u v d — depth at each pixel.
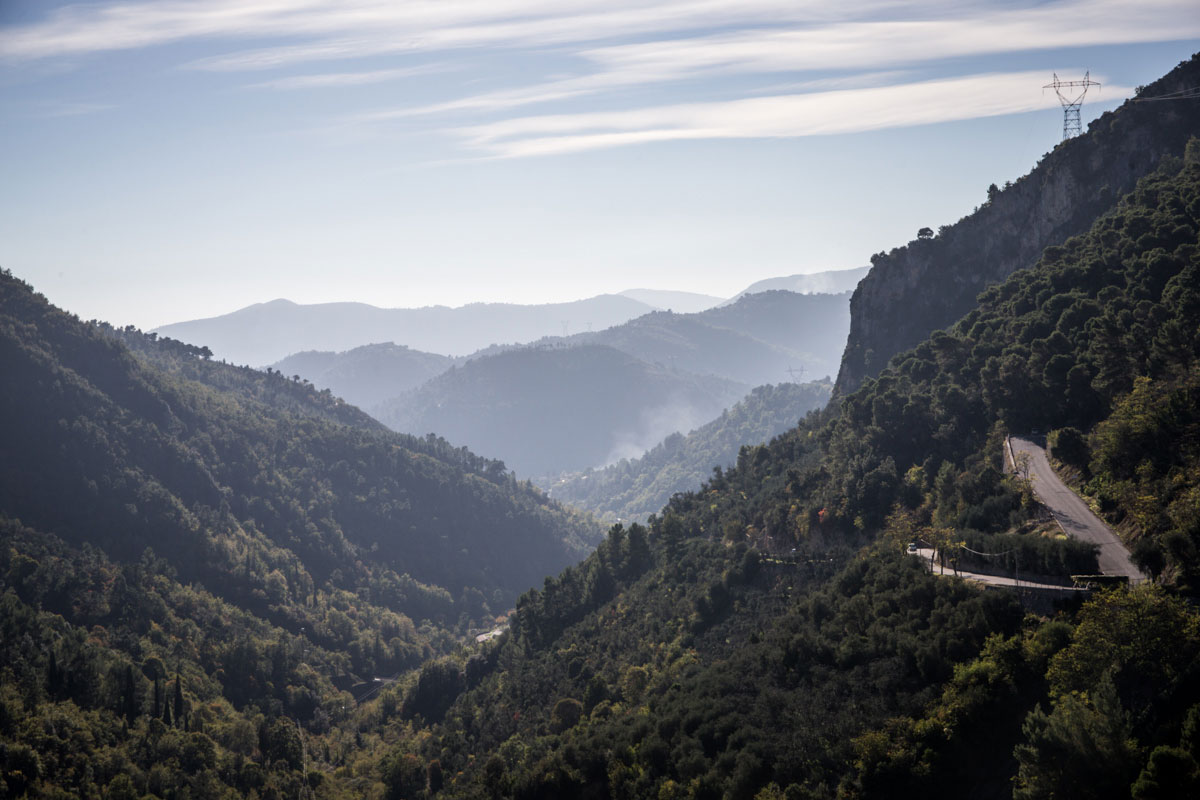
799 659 98.81
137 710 169.25
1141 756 62.66
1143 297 136.25
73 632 194.50
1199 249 133.50
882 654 90.44
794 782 82.06
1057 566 86.75
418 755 160.50
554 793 106.94
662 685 118.31
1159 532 83.62
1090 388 120.75
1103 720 63.69
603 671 141.75
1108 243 167.00
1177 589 76.12
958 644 82.44
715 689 102.56
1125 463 98.81
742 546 149.00
